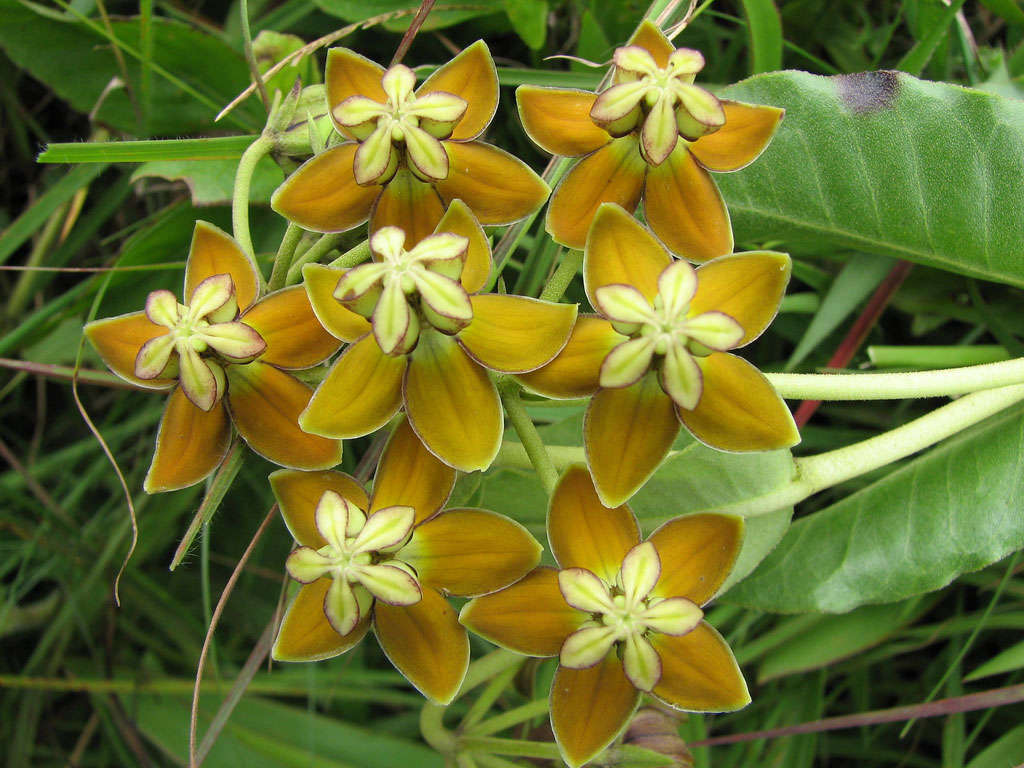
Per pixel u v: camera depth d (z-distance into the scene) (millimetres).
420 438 158
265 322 163
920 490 212
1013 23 236
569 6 252
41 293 263
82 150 198
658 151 159
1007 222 204
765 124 165
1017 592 227
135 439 261
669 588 162
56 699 262
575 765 160
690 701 161
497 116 252
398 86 161
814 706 236
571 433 208
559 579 155
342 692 241
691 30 252
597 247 160
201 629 251
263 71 241
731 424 158
